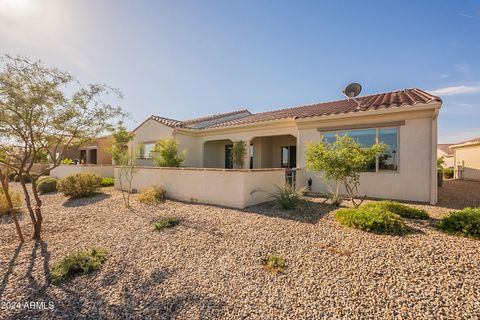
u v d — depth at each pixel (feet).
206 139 56.29
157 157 50.29
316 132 36.17
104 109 21.44
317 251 14.74
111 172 57.67
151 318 10.02
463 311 9.07
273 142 58.49
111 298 11.54
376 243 15.12
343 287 11.10
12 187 52.08
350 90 44.93
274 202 28.53
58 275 13.21
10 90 15.85
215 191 28.76
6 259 15.97
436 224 18.58
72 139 21.61
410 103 28.04
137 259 15.48
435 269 11.79
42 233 21.34
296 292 11.09
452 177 77.30
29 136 18.86
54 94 17.99
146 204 30.25
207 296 11.27
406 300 9.89
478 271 11.43
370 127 31.45
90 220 24.90
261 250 15.48
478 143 61.46
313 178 36.37
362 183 31.91
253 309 10.18
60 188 36.78
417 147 28.27
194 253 15.81
